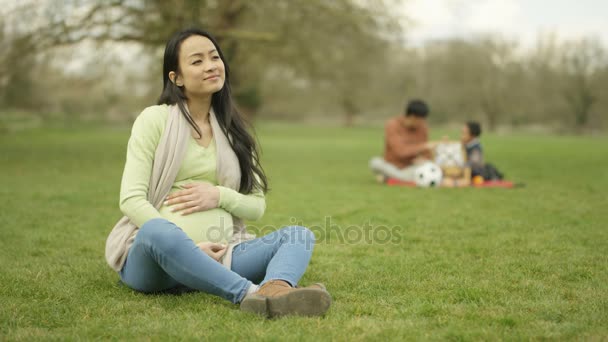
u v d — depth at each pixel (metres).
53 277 3.20
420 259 3.68
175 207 2.76
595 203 6.27
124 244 2.76
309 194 7.27
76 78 14.70
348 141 25.41
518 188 7.86
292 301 2.41
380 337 2.24
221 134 2.90
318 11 14.85
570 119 50.66
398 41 16.14
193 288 2.70
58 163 11.44
